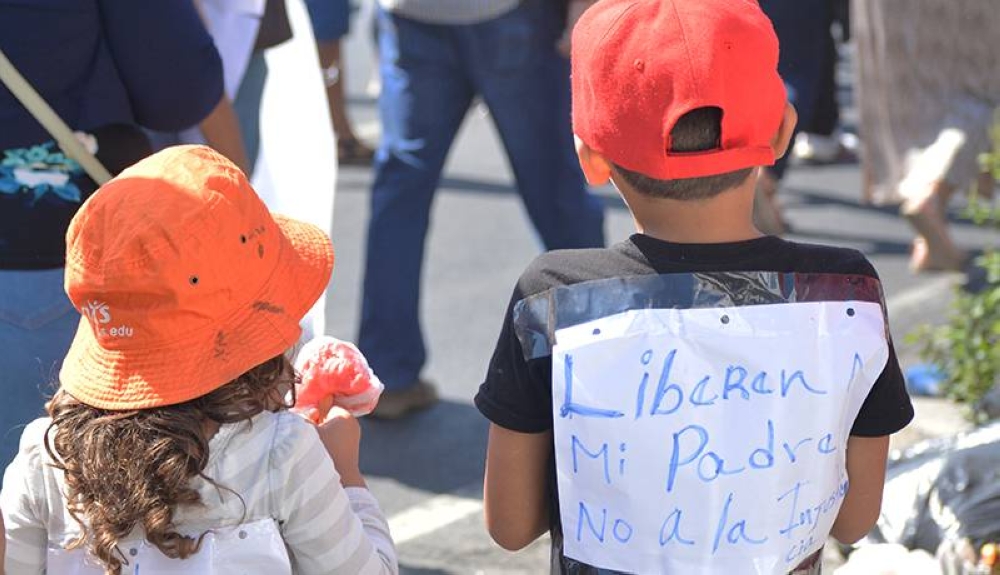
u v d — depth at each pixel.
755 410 1.91
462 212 7.33
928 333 4.43
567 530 1.97
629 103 1.89
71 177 2.68
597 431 1.92
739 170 1.92
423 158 4.67
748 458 1.91
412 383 4.81
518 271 6.36
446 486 4.29
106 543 1.92
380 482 4.31
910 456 3.42
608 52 1.91
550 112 4.61
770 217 5.68
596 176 2.00
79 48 2.64
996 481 3.21
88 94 2.69
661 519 1.93
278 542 1.97
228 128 3.07
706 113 1.89
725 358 1.91
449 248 6.71
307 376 2.24
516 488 2.05
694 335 1.91
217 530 1.95
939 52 5.52
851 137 8.46
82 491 1.93
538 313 1.96
